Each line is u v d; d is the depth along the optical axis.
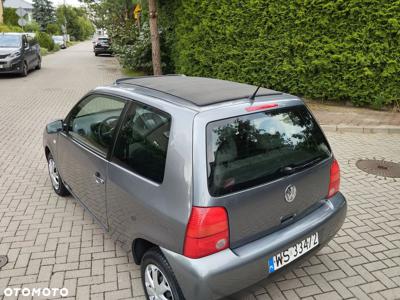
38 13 70.56
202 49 11.73
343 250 3.89
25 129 8.35
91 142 3.74
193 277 2.46
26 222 4.38
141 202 2.82
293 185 2.86
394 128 7.90
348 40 9.09
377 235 4.16
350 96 9.50
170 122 2.73
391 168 6.06
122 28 18.50
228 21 10.83
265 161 2.75
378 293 3.29
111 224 3.42
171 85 3.37
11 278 3.44
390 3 8.44
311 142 3.13
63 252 3.82
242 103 2.82
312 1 9.23
